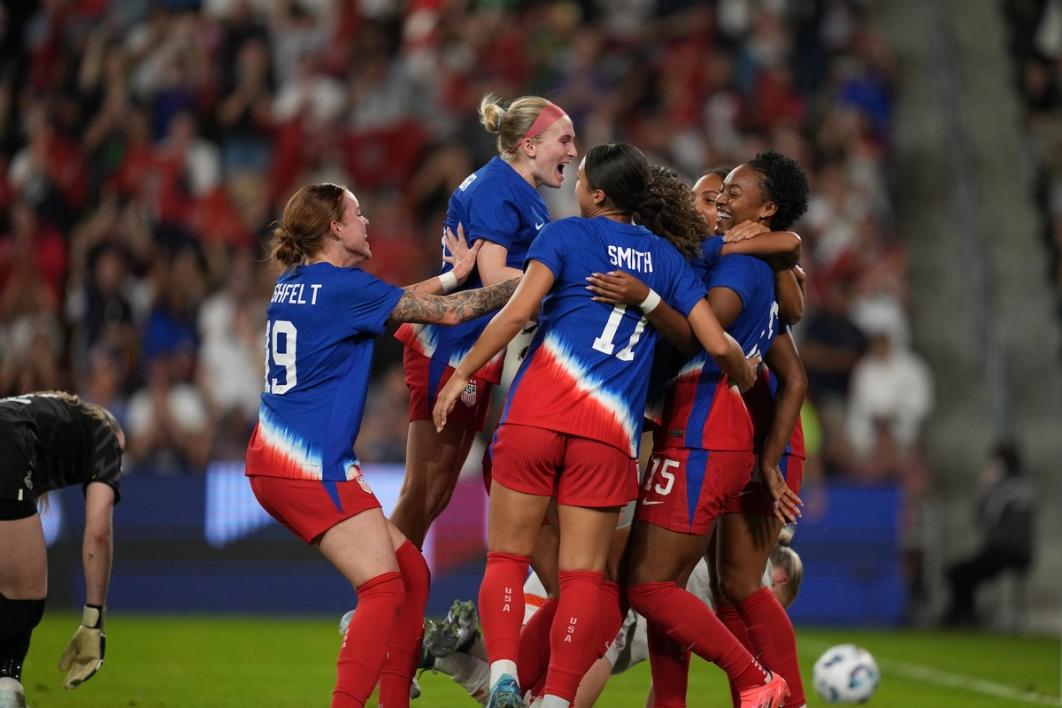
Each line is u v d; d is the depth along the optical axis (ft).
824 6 248.52
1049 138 243.60
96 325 187.42
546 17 230.07
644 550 75.51
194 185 200.75
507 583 72.02
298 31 218.79
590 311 72.59
